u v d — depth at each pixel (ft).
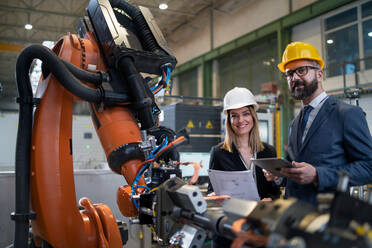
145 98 4.25
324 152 4.29
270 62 28.45
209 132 11.76
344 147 4.28
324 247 1.66
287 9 25.67
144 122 4.39
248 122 5.54
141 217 3.66
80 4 24.41
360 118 4.19
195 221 2.65
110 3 4.83
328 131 4.33
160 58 4.58
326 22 23.35
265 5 27.73
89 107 4.75
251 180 4.50
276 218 1.82
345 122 4.20
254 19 28.89
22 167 3.94
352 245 1.69
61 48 4.41
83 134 11.02
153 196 3.57
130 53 4.27
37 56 3.80
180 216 2.85
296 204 1.90
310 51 4.62
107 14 4.50
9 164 13.38
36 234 4.38
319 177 3.88
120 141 4.19
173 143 3.80
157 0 18.92
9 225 6.63
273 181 5.41
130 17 4.94
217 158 5.67
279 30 26.12
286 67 4.84
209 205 3.02
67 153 4.27
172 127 11.38
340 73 21.70
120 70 4.34
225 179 4.66
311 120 4.60
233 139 5.64
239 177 4.53
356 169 3.92
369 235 1.72
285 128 21.16
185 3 29.86
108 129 4.30
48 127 4.17
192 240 2.68
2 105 13.89
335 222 1.84
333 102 4.46
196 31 36.52
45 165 4.06
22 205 3.92
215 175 4.73
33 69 8.40
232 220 2.24
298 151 4.72
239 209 2.18
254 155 5.53
